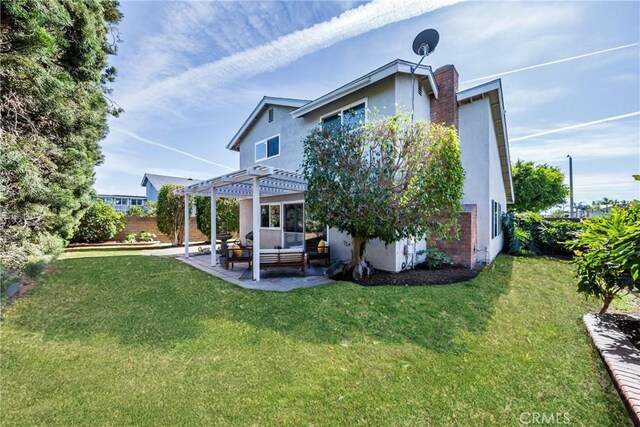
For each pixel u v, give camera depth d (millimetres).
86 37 5992
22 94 4695
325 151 7305
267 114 14195
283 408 2939
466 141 10531
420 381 3406
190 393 3137
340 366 3688
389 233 7004
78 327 4633
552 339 4438
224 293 6355
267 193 12688
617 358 3592
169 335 4430
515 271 9039
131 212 20891
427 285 7031
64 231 7703
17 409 2840
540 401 3076
